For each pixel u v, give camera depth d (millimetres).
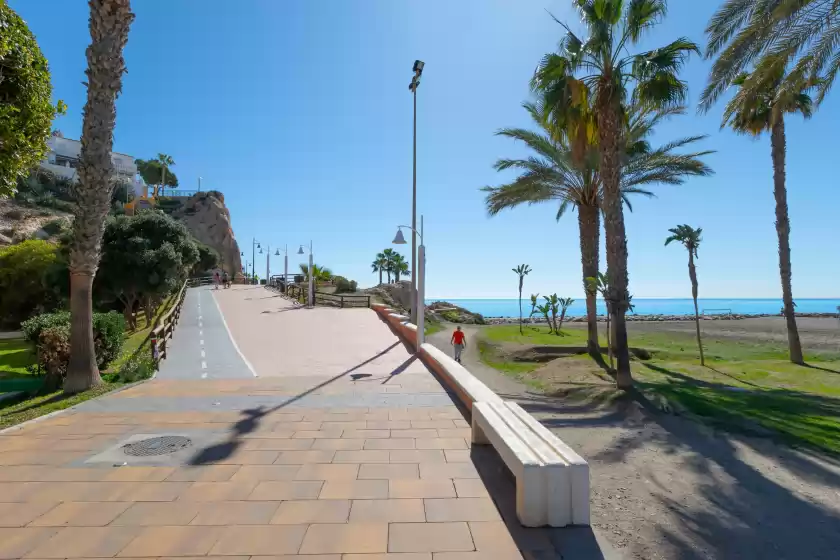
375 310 26531
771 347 30109
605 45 13539
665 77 13047
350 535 3449
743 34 10391
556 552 3246
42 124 8883
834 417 10258
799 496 5898
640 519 5188
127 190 75750
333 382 9547
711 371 18172
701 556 4332
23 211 57344
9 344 19578
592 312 20953
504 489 4289
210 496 4121
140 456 5145
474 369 21188
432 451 5328
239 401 7848
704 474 6848
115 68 9078
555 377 17406
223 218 88375
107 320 10922
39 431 6113
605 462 7578
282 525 3596
